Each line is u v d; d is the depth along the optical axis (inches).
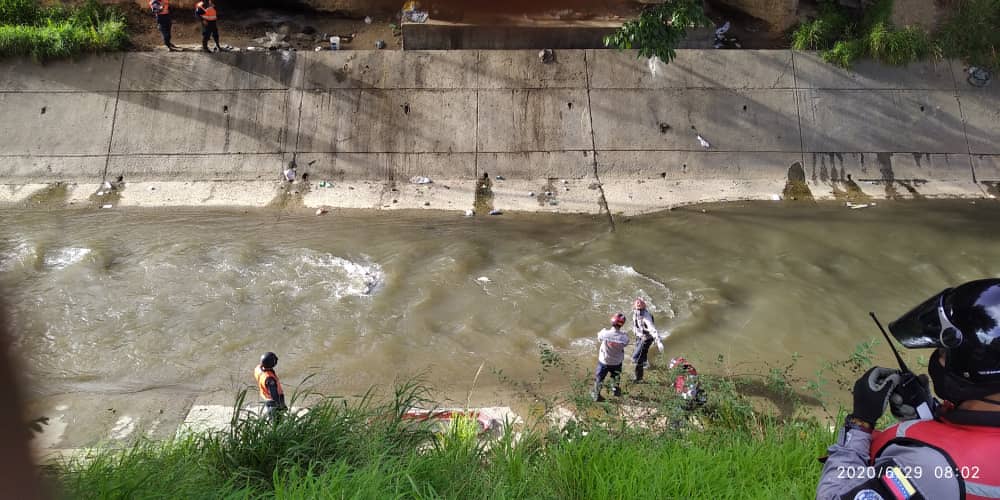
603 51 684.1
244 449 241.8
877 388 88.4
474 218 612.4
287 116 657.6
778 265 545.0
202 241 560.7
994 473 71.1
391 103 665.0
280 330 468.8
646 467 216.8
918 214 617.9
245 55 670.5
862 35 706.2
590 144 663.1
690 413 309.6
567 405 392.8
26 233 559.2
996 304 76.3
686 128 669.9
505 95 670.5
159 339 456.1
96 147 642.2
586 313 493.0
